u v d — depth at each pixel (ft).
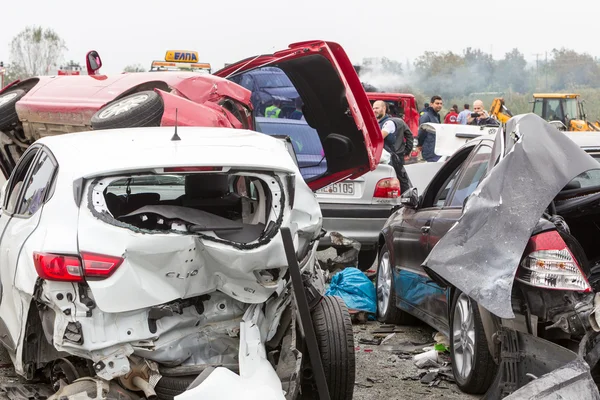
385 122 43.57
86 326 14.65
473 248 15.65
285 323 16.90
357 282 28.53
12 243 16.69
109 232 14.61
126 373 15.02
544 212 16.28
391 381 21.42
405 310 25.77
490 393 16.40
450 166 24.47
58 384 16.55
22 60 155.22
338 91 25.23
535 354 15.38
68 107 25.45
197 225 14.96
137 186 18.62
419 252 23.91
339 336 17.54
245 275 15.49
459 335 20.20
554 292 15.20
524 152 16.25
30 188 17.65
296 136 32.68
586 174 20.20
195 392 13.74
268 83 33.19
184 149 15.94
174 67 47.62
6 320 17.31
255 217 16.62
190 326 15.84
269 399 13.93
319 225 16.94
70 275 14.40
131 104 21.76
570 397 13.46
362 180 33.37
